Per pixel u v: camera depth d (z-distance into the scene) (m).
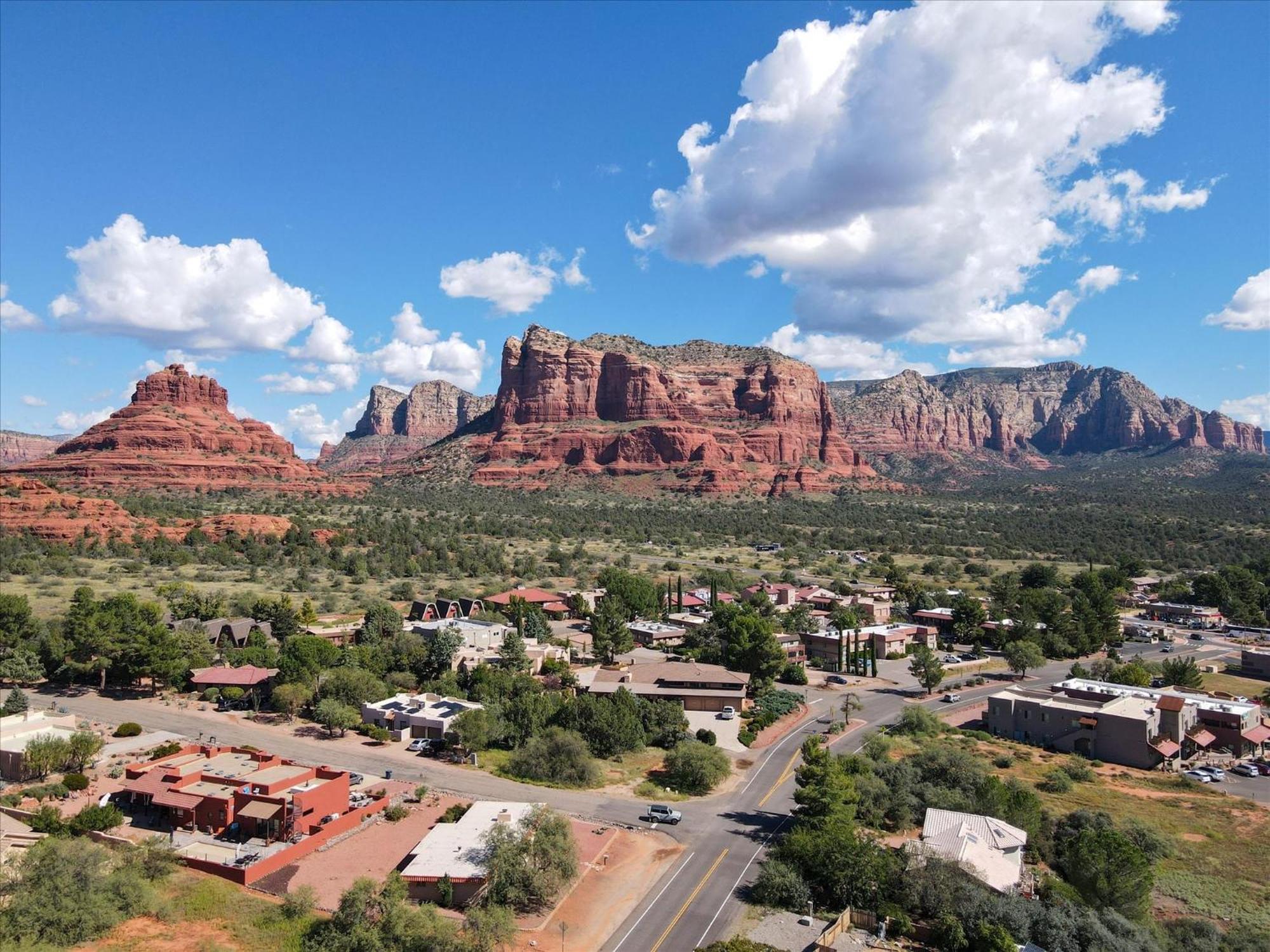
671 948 54.62
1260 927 60.62
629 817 75.19
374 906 54.78
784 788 84.12
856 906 59.91
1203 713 105.81
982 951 54.22
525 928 56.09
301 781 73.38
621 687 102.56
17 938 50.69
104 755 83.25
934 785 80.31
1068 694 111.88
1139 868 61.09
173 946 51.72
